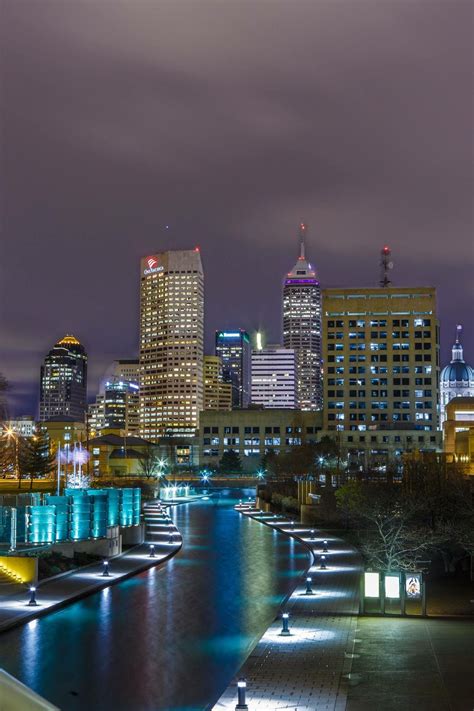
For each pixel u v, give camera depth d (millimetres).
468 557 61594
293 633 33562
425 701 23203
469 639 32219
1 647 33406
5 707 6125
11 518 56312
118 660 31328
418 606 41031
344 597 43625
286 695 24016
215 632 37062
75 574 54406
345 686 25016
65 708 24938
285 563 64250
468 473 111750
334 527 97312
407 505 65688
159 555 67312
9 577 48750
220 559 67062
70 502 63562
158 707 25125
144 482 191000
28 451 166000
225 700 23594
